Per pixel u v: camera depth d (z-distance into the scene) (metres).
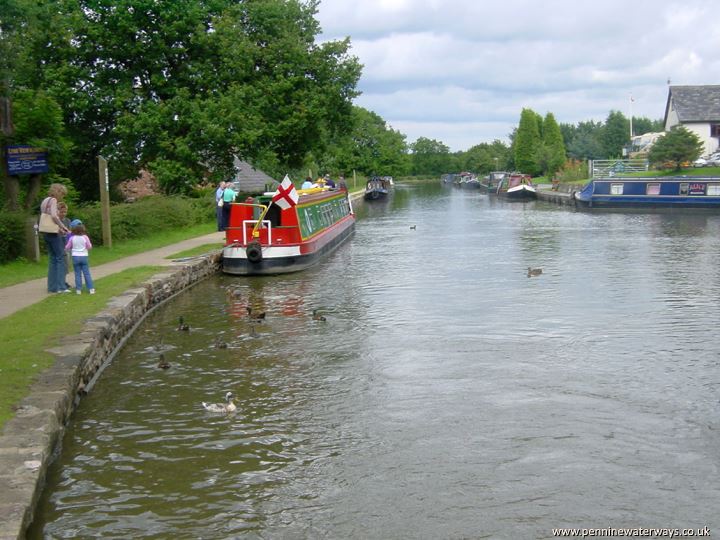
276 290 21.22
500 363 13.23
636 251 29.97
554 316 17.20
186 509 7.85
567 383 12.03
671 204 53.34
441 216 54.59
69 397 9.88
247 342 14.80
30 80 36.16
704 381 12.13
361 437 9.78
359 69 44.66
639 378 12.30
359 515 7.75
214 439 9.72
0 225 20.75
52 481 8.41
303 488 8.34
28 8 21.64
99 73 37.91
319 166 91.19
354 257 29.45
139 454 9.20
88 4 37.84
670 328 15.90
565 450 9.32
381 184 87.44
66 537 7.24
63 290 16.34
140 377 12.41
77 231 16.16
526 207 64.38
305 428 10.11
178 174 36.84
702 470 8.74
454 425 10.17
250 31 43.06
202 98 39.47
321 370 12.87
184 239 30.03
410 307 18.45
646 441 9.59
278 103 41.44
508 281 22.58
